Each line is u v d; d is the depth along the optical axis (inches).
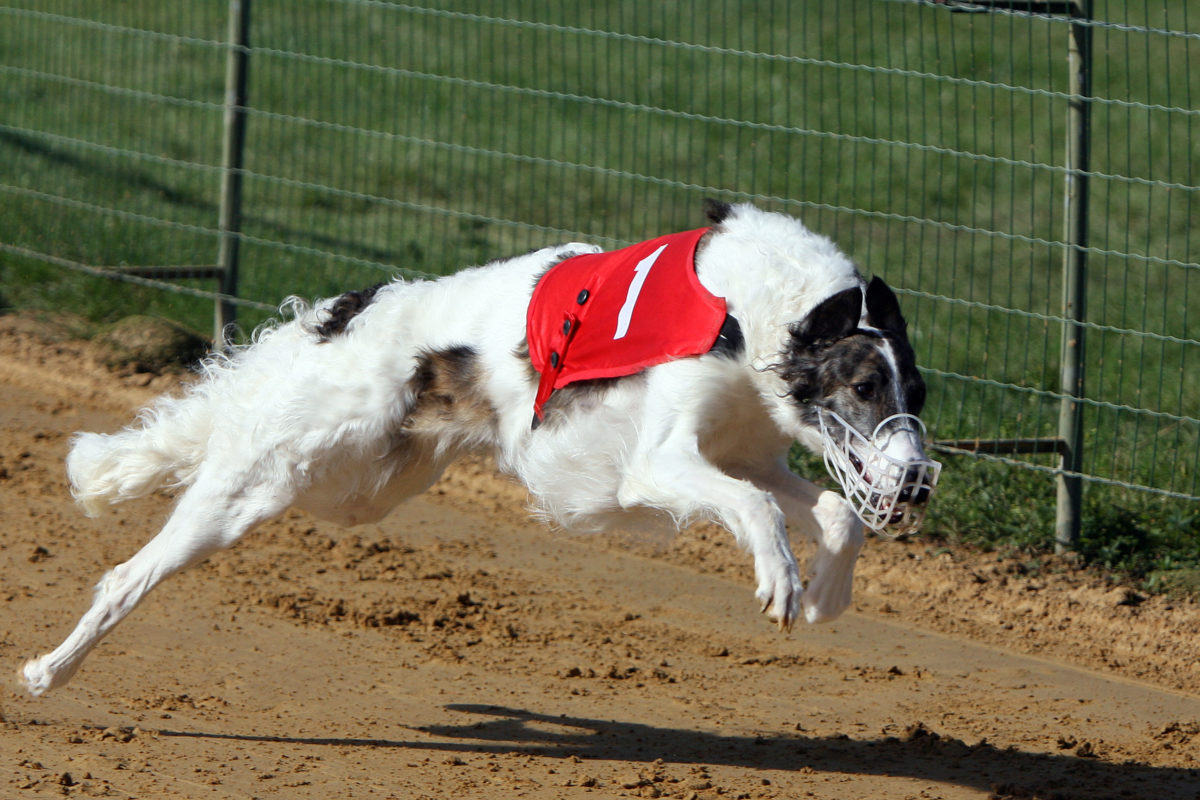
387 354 342.6
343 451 343.9
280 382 345.4
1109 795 308.7
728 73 1115.3
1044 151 960.3
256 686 365.7
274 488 346.6
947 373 511.2
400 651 397.1
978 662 408.8
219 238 668.1
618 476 322.3
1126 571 462.6
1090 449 521.3
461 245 748.0
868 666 402.3
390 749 325.1
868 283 305.7
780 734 347.6
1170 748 342.3
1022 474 514.0
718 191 561.9
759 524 293.1
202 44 660.1
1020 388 485.4
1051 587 454.3
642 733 344.5
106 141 874.8
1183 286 737.0
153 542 347.3
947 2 506.9
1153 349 638.5
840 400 297.9
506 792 299.0
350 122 943.7
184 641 394.9
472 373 339.0
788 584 286.7
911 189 890.1
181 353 657.6
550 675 384.8
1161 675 403.9
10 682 354.6
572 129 966.4
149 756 309.4
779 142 970.7
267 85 993.5
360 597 438.0
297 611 422.3
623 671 388.5
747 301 306.8
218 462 349.1
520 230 778.8
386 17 978.1
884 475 290.0
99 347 661.3
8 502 508.4
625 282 317.1
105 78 1010.1
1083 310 474.0
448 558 480.1
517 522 520.7
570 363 318.3
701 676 389.1
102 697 350.6
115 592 341.7
